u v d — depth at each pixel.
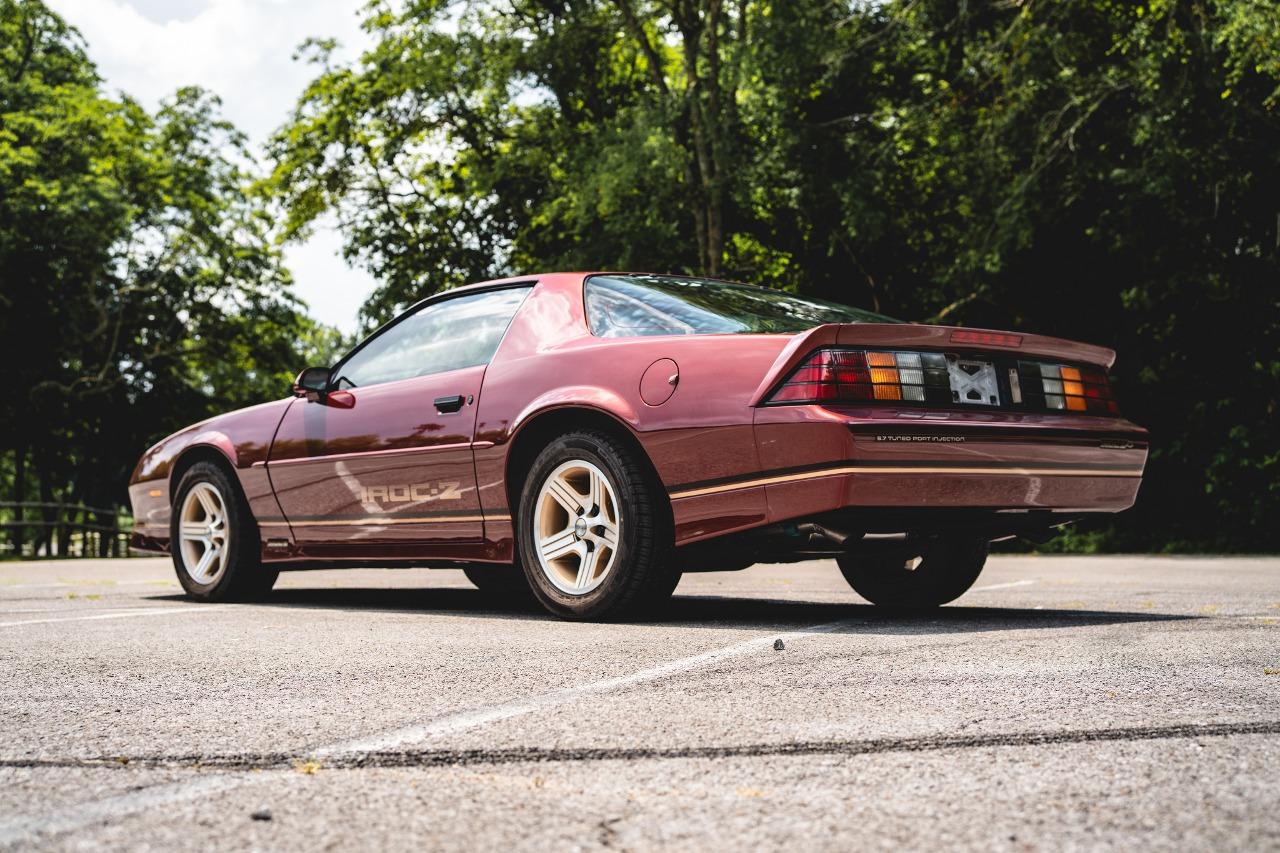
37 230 24.34
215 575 5.71
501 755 2.06
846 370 3.80
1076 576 8.38
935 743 2.12
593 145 18.67
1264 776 1.88
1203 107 14.48
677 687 2.74
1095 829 1.59
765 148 18.38
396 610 4.94
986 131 16.27
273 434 5.52
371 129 21.92
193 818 1.68
